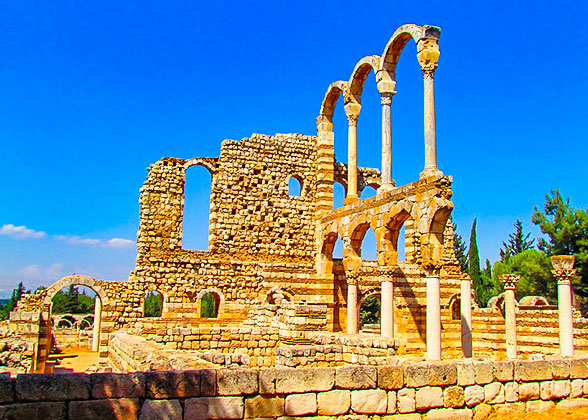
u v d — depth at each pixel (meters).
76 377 13.07
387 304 36.31
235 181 47.59
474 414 16.48
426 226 32.62
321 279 46.25
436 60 34.59
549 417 16.91
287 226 48.38
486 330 47.00
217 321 43.84
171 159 46.19
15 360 30.92
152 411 13.35
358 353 27.75
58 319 72.75
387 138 38.72
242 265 46.34
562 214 64.00
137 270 43.84
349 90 44.59
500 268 81.94
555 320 43.50
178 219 45.59
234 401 14.04
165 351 24.03
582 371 18.39
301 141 50.19
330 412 14.83
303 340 31.30
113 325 42.53
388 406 15.43
